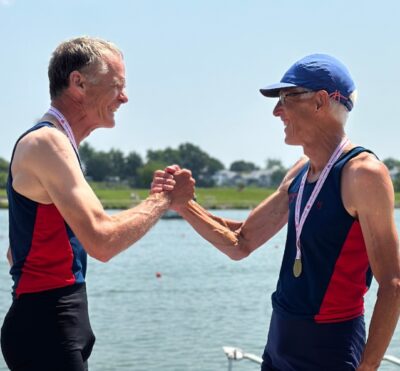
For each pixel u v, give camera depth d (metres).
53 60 3.67
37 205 3.54
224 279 28.77
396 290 3.37
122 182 145.12
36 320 3.58
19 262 3.62
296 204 3.70
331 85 3.58
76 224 3.44
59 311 3.59
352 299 3.57
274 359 3.76
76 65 3.61
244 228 4.34
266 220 4.27
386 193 3.40
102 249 3.47
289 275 3.69
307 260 3.59
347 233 3.51
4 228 63.53
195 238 58.34
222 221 4.41
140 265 35.31
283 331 3.68
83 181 3.51
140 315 19.03
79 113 3.68
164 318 18.48
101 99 3.66
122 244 3.54
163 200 3.87
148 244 51.47
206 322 17.83
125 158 146.12
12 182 3.58
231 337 15.76
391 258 3.40
